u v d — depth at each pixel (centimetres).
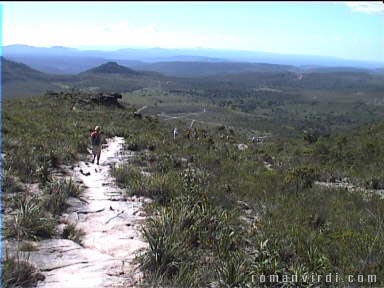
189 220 898
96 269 696
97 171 1638
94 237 877
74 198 1160
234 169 1894
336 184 1811
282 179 1689
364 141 2816
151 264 699
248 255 775
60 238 838
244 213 1187
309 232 956
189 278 652
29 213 849
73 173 1521
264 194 1403
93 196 1216
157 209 1066
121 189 1335
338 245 856
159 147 2430
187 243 800
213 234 854
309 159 2569
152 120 4859
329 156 2558
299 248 830
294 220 1095
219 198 1255
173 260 704
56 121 3020
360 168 2216
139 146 2400
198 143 2855
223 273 667
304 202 1321
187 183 1339
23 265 643
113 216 1029
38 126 2495
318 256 764
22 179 1250
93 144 1825
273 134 14675
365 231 981
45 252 751
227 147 2786
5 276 599
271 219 1080
